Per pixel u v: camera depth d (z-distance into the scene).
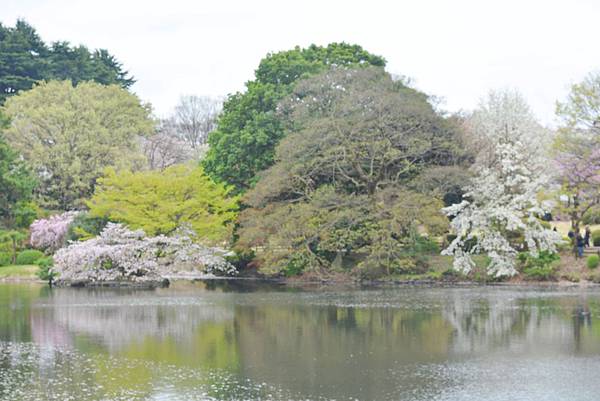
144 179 55.44
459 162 56.47
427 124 54.94
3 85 100.81
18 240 66.06
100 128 78.12
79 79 106.12
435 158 56.28
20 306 40.22
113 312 37.53
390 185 54.53
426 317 34.78
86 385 22.20
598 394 20.97
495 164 56.03
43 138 77.50
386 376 23.09
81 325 33.19
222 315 36.19
